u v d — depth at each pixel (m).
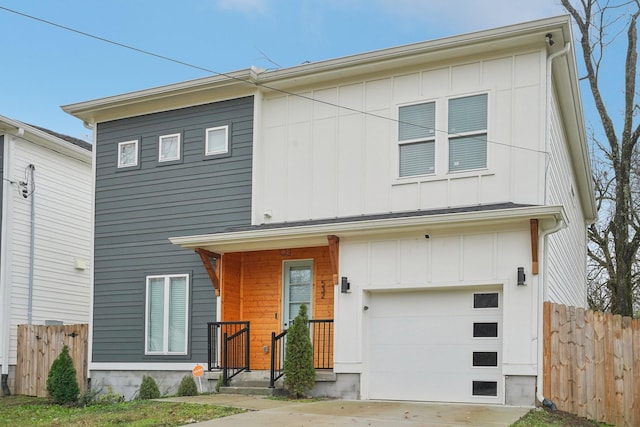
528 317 10.80
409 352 11.85
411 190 12.75
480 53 12.51
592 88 20.73
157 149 15.38
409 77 13.13
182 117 15.20
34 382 16.48
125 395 14.86
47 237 18.81
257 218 14.01
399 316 12.05
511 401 10.73
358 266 12.29
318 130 13.88
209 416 9.62
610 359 11.02
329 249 12.76
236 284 14.48
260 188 14.17
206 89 14.72
